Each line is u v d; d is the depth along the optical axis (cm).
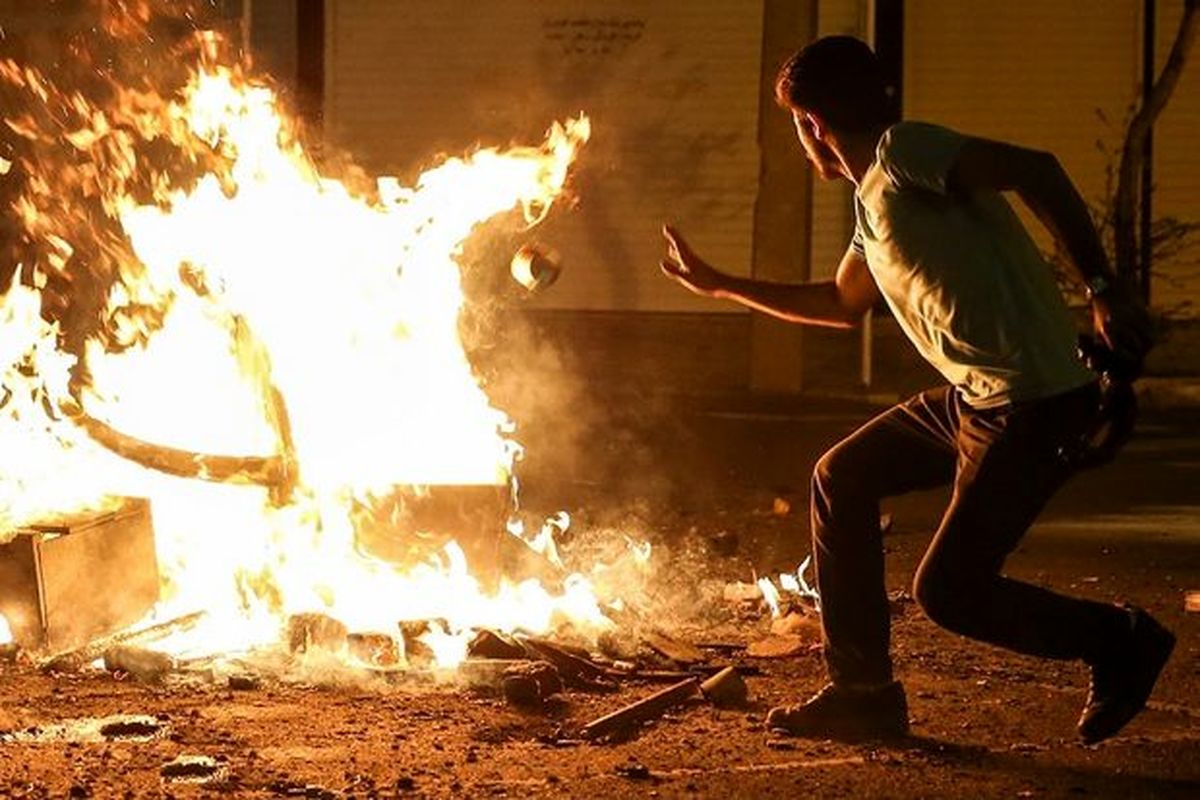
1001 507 746
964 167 725
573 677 917
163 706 870
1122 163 2456
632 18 2516
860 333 2441
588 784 747
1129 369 708
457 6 2527
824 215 2492
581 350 2533
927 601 761
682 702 880
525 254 970
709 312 2533
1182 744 819
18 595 957
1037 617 759
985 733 836
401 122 2541
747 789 743
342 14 2533
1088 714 772
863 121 780
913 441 802
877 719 816
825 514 813
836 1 2483
